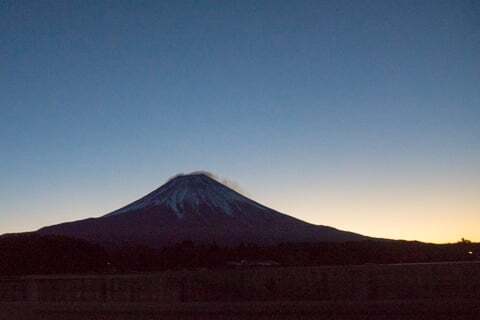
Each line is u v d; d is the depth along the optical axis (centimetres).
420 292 2777
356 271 2872
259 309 2609
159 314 2602
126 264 7969
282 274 3019
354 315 2353
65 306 2950
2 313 2783
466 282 2753
